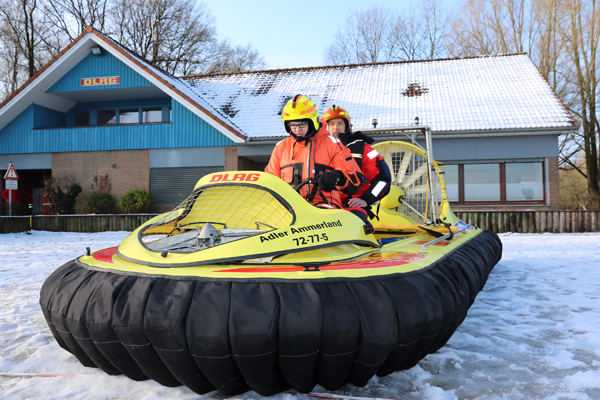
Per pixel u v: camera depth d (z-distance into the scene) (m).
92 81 17.52
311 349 1.87
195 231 2.88
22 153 18.27
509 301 4.35
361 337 1.93
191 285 1.97
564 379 2.44
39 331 3.37
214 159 16.64
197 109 15.93
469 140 14.49
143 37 30.97
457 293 2.62
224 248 2.19
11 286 5.17
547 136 14.05
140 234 2.67
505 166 14.56
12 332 3.35
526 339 3.15
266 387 2.02
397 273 2.23
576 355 2.83
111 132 17.52
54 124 19.27
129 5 30.30
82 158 17.81
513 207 14.48
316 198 3.02
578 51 24.02
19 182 20.45
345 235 2.61
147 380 2.34
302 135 3.00
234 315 1.85
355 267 2.20
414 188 5.30
